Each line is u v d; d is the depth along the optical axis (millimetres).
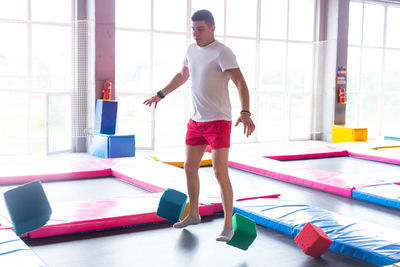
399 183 5496
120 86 9320
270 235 3533
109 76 8461
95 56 8289
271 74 11188
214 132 2877
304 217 3662
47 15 8328
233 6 10367
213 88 2852
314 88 11648
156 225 3762
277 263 2930
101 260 2934
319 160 8047
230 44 10469
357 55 12188
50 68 8453
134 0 9172
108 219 3582
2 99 8070
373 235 3236
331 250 3184
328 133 11500
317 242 2906
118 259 2957
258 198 4328
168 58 9711
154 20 9398
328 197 5051
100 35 8305
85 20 8398
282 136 11383
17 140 8289
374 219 4184
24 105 8234
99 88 8391
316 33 11602
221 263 2914
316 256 3008
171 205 3328
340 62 11336
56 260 2922
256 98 10883
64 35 8523
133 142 7703
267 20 10914
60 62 8539
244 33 10609
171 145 9633
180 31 9734
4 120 8164
